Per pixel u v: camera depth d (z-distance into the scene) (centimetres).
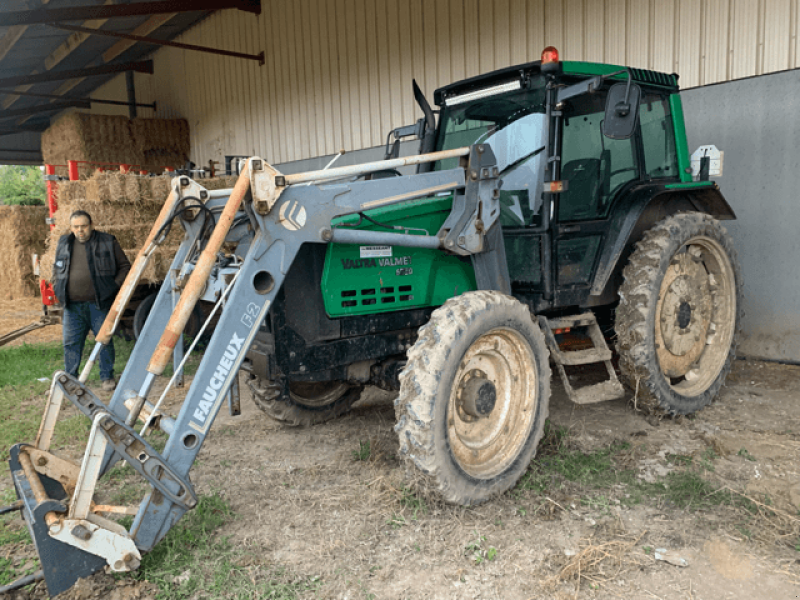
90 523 212
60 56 1327
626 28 587
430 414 257
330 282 296
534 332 304
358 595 217
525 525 263
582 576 224
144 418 279
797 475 302
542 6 656
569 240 358
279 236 251
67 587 210
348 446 364
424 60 802
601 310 408
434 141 407
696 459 323
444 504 278
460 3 743
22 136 2339
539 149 339
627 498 283
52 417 263
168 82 1455
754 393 439
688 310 394
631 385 373
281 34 1052
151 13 917
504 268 333
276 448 366
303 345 293
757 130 511
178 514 231
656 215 395
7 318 924
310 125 1024
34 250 1165
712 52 530
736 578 221
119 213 597
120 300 288
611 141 369
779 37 489
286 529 265
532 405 304
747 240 527
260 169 241
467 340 270
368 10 873
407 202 323
